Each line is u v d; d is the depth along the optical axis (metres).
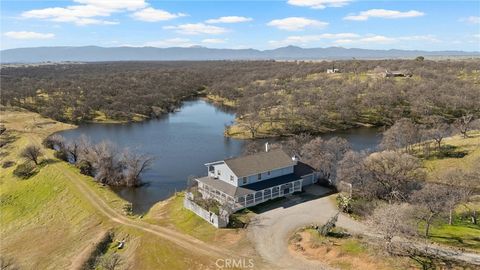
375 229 46.59
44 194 79.56
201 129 139.25
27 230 68.25
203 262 46.56
